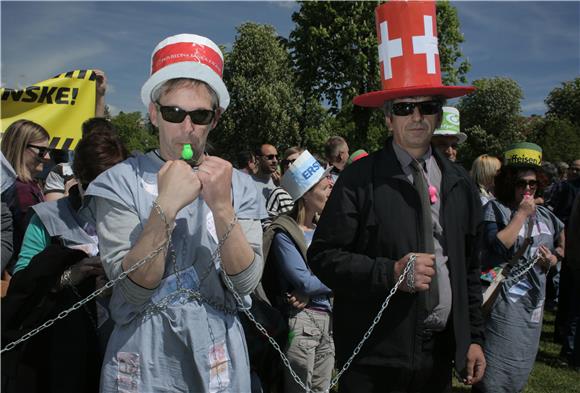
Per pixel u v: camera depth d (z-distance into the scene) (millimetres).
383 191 1975
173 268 1637
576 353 4184
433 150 2184
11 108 4227
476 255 2191
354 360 1987
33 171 3289
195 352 1583
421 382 2018
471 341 2164
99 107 4434
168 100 1652
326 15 21000
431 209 2047
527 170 3264
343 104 21953
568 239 3500
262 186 6188
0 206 2557
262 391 2463
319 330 2979
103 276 2238
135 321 1614
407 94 2049
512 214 3318
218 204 1572
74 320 2215
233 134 35750
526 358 3217
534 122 60500
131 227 1607
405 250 1931
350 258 1938
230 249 1600
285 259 2916
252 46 36625
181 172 1528
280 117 34312
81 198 2434
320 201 3219
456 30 23281
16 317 2135
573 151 44812
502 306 3203
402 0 2045
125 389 1592
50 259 2158
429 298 1976
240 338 1727
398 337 1922
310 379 2961
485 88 57125
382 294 1946
